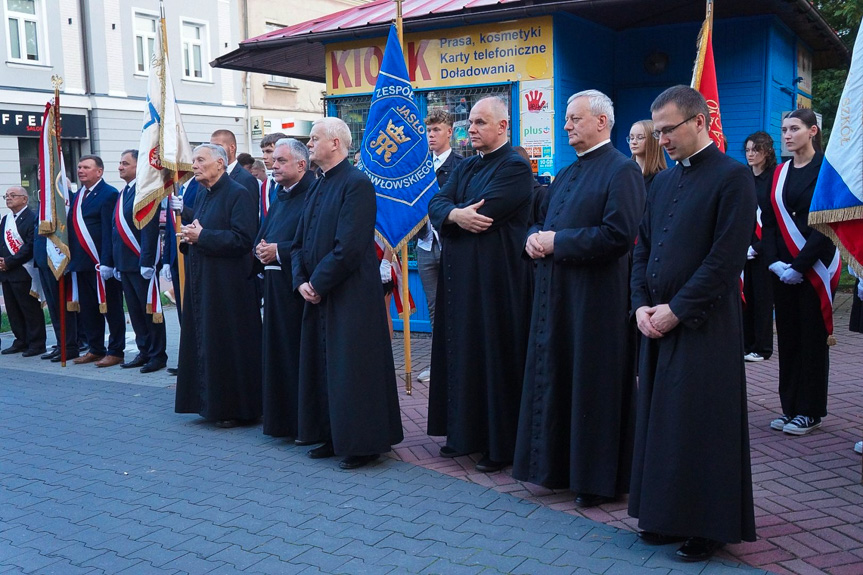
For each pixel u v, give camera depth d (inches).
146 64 814.5
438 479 182.9
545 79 310.0
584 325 158.4
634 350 161.6
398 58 239.5
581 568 136.6
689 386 133.8
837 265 200.4
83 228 317.1
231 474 191.5
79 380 297.0
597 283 157.8
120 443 218.7
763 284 283.1
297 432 209.6
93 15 761.0
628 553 141.8
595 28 343.3
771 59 343.9
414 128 239.8
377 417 190.5
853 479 174.2
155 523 164.2
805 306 200.8
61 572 144.7
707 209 134.5
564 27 313.3
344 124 195.8
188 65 840.9
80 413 250.5
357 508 167.3
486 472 186.2
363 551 147.3
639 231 148.5
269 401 213.2
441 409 195.6
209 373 227.6
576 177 164.9
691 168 138.3
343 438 188.5
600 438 159.6
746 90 347.3
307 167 216.2
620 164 158.9
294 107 957.2
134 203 264.5
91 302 327.9
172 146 258.7
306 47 364.5
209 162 226.2
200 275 228.4
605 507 163.2
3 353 361.7
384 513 164.2
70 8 748.0
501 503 167.3
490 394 182.4
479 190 182.7
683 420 134.1
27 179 740.0
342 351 188.5
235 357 228.5
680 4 316.5
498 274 181.3
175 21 823.7
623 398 161.0
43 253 335.9
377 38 339.0
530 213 186.5
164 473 193.8
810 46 422.0
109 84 777.6
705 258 133.2
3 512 173.2
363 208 188.1
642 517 138.2
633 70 363.9
